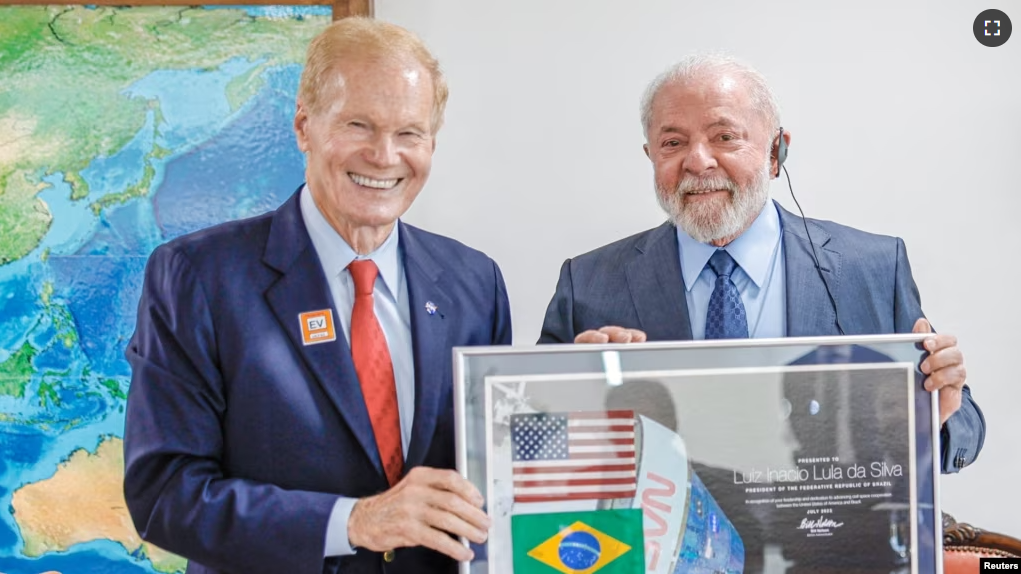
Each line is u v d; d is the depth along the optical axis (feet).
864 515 4.28
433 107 4.42
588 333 4.56
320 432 4.23
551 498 4.12
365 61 4.20
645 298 5.42
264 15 6.90
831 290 5.20
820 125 7.42
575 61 7.30
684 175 5.16
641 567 4.15
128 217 6.90
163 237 6.91
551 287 7.34
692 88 5.13
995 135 7.47
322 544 3.93
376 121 4.18
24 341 6.88
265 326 4.29
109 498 6.93
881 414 4.30
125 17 6.86
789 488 4.25
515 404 4.11
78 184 6.88
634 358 4.19
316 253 4.50
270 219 4.66
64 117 6.86
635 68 7.32
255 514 3.98
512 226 7.31
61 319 6.89
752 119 5.14
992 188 7.48
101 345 6.90
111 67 6.87
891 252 5.37
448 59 7.25
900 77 7.43
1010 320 7.49
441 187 7.27
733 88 5.12
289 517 3.96
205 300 4.30
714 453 4.22
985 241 7.47
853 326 5.15
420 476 3.94
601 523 4.14
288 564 3.93
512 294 7.34
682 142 5.18
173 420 4.19
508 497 4.10
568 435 4.13
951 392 4.47
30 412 6.91
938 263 7.47
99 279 6.90
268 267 4.42
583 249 7.34
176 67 6.89
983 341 7.49
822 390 4.27
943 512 7.47
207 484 4.12
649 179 7.32
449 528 3.87
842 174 7.43
